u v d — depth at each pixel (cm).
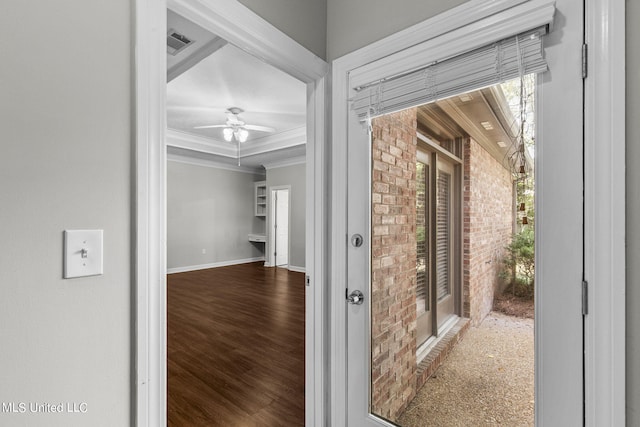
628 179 86
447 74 118
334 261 151
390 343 139
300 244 698
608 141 89
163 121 92
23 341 69
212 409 194
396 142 137
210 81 340
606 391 89
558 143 98
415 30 125
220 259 766
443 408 125
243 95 377
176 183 683
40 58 72
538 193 102
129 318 86
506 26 105
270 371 243
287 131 543
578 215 95
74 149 77
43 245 72
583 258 94
